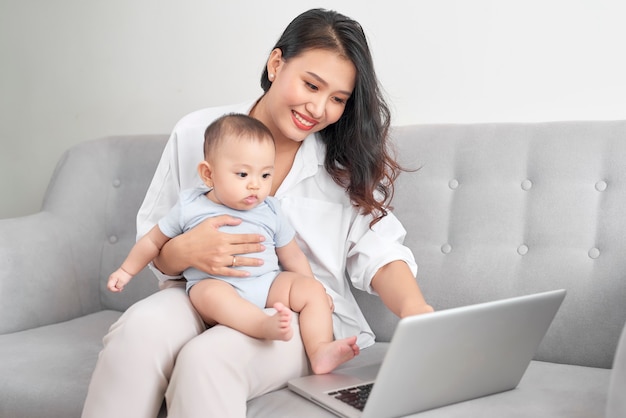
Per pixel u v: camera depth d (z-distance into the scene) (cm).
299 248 165
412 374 118
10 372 158
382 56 214
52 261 200
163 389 131
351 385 135
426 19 208
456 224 175
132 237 211
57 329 191
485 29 201
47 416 149
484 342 124
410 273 162
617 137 163
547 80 195
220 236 147
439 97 208
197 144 174
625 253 156
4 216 282
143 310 134
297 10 225
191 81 245
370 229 170
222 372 127
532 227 167
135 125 256
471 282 169
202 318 146
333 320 166
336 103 161
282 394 137
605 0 188
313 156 173
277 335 131
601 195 162
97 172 217
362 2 216
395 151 183
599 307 157
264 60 232
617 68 188
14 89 276
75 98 266
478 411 126
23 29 272
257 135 147
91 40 261
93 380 132
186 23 244
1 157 281
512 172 172
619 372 111
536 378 146
